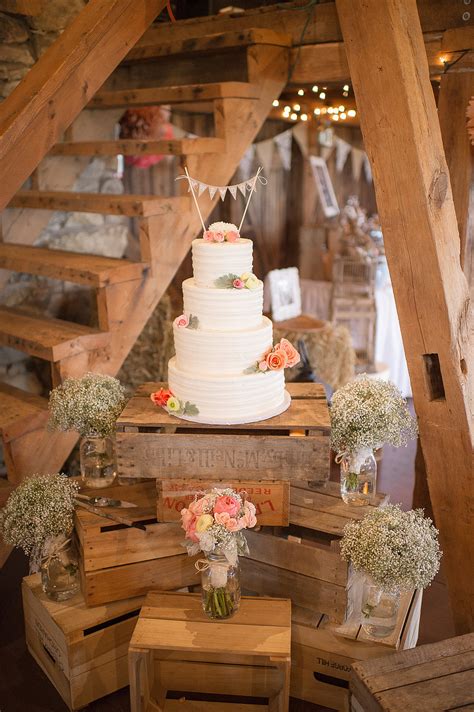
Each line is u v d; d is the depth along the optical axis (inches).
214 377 78.5
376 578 75.0
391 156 83.8
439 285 85.0
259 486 82.4
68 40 98.3
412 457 163.6
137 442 81.7
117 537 85.1
